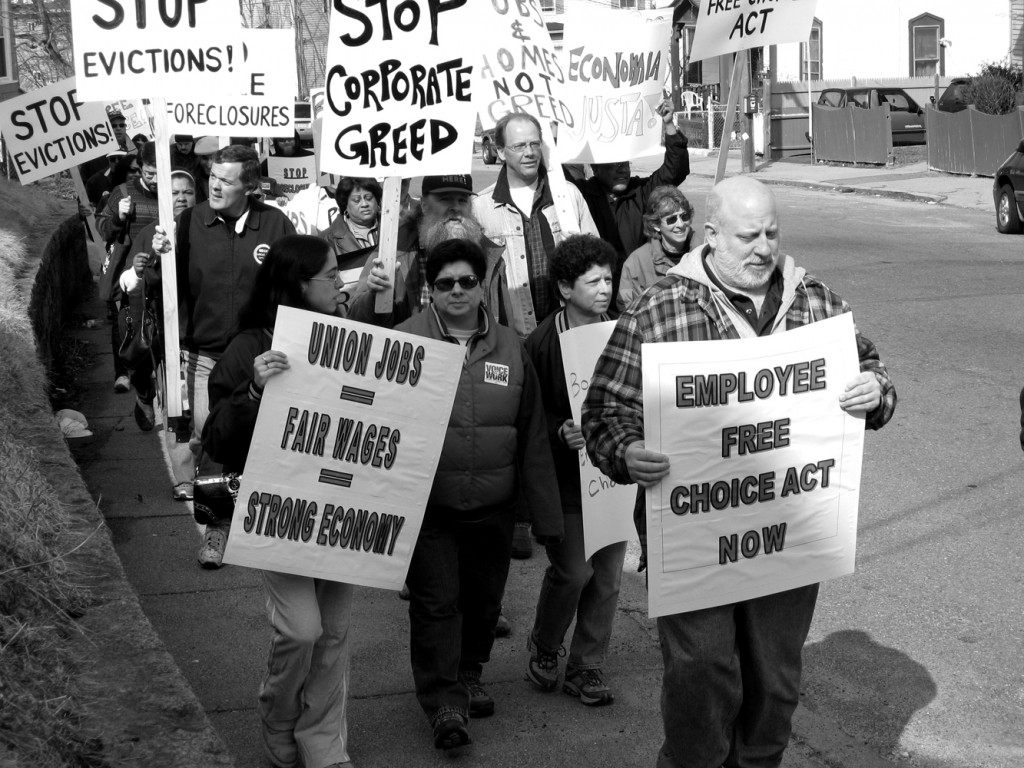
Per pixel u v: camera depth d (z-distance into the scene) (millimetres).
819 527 3752
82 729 3611
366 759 4492
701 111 38719
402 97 5461
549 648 4965
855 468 3762
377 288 5438
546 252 6309
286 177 12586
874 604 5777
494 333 4555
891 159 29922
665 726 3783
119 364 10258
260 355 4125
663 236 6254
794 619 3797
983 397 9180
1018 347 10688
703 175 30938
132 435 9000
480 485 4484
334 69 5441
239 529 4082
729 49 7824
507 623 5613
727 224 3605
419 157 5480
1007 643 5324
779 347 3639
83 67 6902
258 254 6641
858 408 3693
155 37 6938
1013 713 4754
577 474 4812
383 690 5055
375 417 4172
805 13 7727
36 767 3248
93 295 15320
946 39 37812
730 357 3602
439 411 4227
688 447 3600
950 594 5848
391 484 4199
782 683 3818
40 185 21047
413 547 4254
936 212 21672
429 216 5836
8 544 4434
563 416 4820
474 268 4434
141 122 13836
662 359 3564
